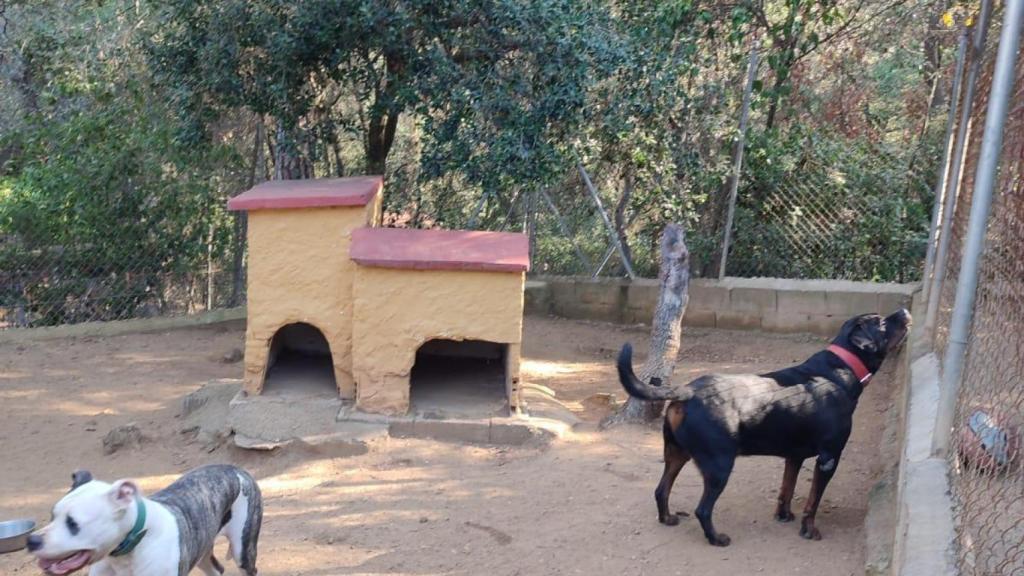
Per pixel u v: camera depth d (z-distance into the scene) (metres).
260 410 7.77
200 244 11.48
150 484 7.00
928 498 4.57
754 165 11.46
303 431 7.56
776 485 6.74
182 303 11.66
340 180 8.84
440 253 7.64
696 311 11.47
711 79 11.49
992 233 5.33
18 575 5.54
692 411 5.67
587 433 7.93
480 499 6.54
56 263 11.12
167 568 4.22
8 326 11.06
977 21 8.20
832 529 5.96
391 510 6.38
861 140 11.76
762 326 11.25
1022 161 4.54
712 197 11.60
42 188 10.91
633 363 10.20
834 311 10.97
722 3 11.14
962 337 4.93
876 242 11.34
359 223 7.87
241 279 11.76
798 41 11.95
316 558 5.66
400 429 7.67
